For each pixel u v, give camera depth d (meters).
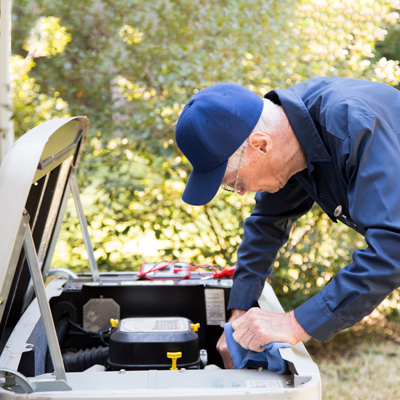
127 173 3.71
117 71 3.84
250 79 3.53
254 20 3.62
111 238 3.80
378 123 1.21
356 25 3.63
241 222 3.69
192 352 1.41
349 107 1.26
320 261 3.65
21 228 1.00
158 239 3.76
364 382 3.38
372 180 1.16
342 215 1.49
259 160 1.36
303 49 3.55
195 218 3.75
